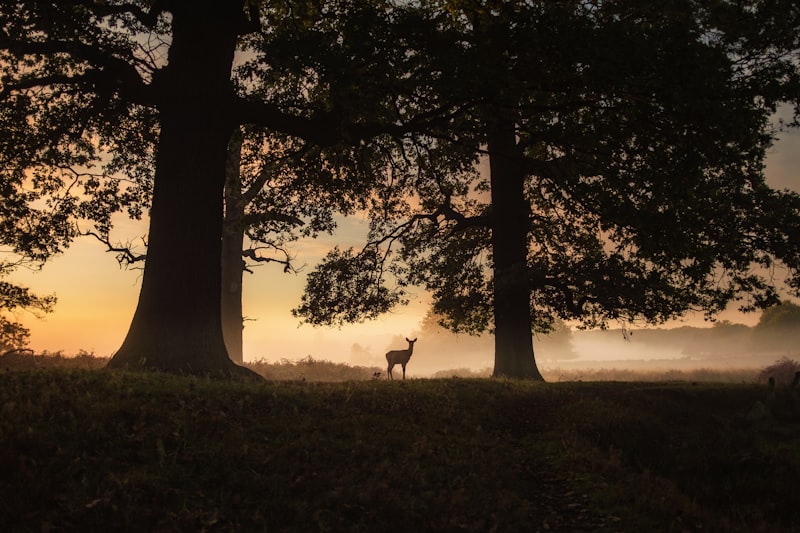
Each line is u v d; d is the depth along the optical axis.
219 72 14.45
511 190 23.86
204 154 13.95
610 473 9.39
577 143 16.22
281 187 22.06
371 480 7.52
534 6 14.96
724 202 20.50
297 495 6.85
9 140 17.06
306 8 15.87
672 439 12.20
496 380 17.16
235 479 6.89
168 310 13.15
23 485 5.81
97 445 6.97
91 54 13.76
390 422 10.34
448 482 8.14
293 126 14.85
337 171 20.55
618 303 22.36
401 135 15.45
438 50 13.28
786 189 21.70
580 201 18.08
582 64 13.16
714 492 9.41
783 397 16.19
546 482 9.23
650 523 7.46
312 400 10.73
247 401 9.75
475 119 16.48
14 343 21.44
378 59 13.40
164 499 6.17
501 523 7.20
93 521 5.56
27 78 16.52
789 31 16.12
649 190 16.19
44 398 8.05
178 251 13.42
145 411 8.13
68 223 19.88
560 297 23.39
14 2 12.69
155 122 19.22
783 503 8.93
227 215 30.12
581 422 12.56
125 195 20.14
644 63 12.77
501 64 13.38
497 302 23.53
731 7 14.68
